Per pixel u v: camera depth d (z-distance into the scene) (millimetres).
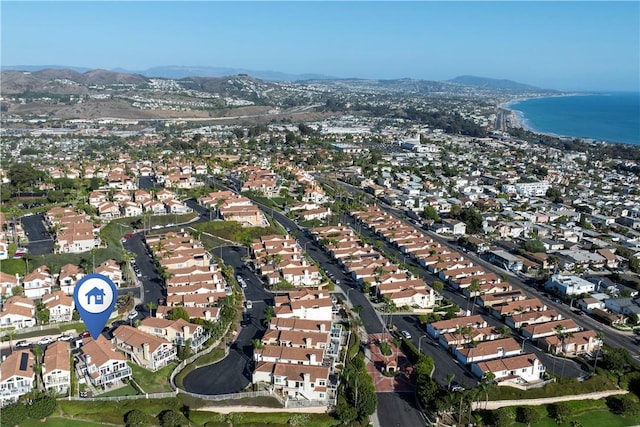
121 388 147875
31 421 133125
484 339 181625
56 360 149375
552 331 188250
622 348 177125
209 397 142375
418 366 159250
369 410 139000
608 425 144625
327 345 170125
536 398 150250
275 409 141125
